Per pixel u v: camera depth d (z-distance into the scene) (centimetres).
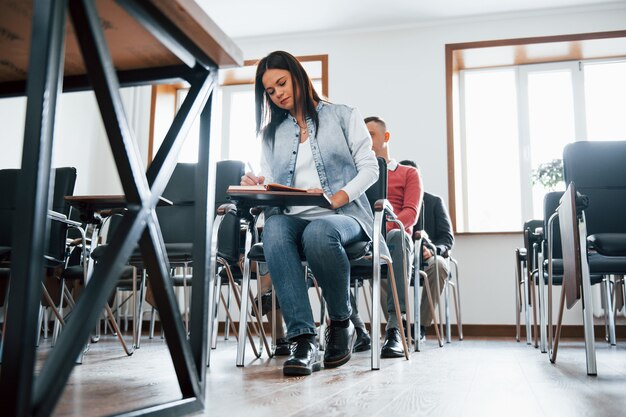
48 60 61
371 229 198
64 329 67
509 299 455
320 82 549
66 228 241
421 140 491
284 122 206
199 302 99
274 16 495
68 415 103
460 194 501
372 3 476
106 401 121
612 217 221
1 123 420
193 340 98
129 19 84
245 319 206
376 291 188
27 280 59
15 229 60
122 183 79
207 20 91
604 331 434
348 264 179
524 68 511
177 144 91
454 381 156
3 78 111
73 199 194
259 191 161
